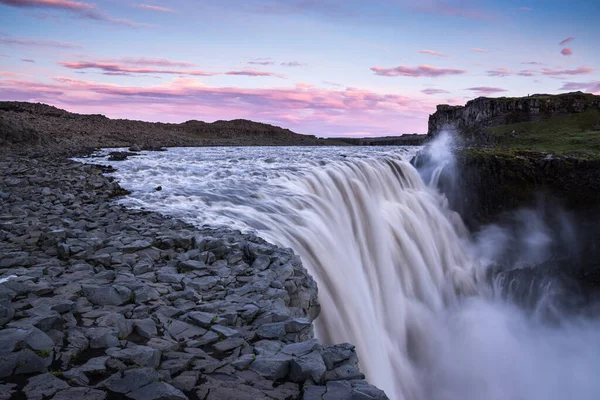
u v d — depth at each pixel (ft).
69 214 54.70
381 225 91.91
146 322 24.89
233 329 25.03
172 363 20.74
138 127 544.62
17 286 27.58
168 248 41.78
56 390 17.53
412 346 74.84
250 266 38.04
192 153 230.89
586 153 130.31
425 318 81.20
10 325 21.72
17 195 64.34
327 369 21.07
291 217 61.87
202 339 23.66
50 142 219.82
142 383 18.22
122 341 22.41
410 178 132.67
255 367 20.84
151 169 114.32
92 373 19.04
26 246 39.70
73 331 22.77
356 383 19.75
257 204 66.80
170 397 17.60
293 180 86.22
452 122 350.43
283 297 31.27
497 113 275.59
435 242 115.03
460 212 133.08
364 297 61.21
